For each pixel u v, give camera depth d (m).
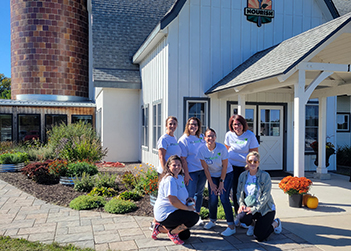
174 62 10.25
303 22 11.74
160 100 10.91
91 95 19.64
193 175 5.21
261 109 11.01
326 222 5.52
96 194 7.17
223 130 10.70
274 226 4.86
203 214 5.75
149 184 6.75
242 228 5.28
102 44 14.66
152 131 11.91
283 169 11.15
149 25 16.09
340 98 13.95
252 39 11.20
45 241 4.54
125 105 14.28
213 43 10.73
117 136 14.20
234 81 8.99
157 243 4.54
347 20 6.45
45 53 18.28
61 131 12.33
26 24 18.16
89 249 4.26
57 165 8.84
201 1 10.59
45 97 18.39
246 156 5.27
